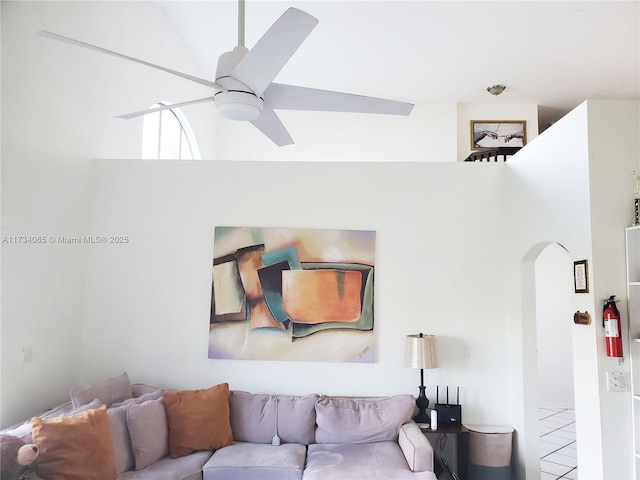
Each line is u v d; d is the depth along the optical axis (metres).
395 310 4.05
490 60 5.34
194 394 3.54
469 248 4.11
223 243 4.10
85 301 4.05
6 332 3.02
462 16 4.51
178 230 4.12
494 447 3.72
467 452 3.75
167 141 5.35
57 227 3.55
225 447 3.46
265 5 4.46
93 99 3.83
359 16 4.55
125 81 4.27
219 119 6.72
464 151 6.53
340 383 3.99
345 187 4.16
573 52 5.10
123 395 3.54
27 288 3.22
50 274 3.50
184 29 5.12
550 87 5.98
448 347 4.02
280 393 4.00
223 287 4.06
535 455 3.73
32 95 3.13
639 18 4.44
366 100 2.59
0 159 2.88
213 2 4.55
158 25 4.75
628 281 2.84
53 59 3.32
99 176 4.09
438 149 6.49
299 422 3.65
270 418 3.66
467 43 5.00
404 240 4.11
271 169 4.18
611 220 2.91
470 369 4.01
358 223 4.13
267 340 4.01
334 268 4.06
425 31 4.80
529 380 3.81
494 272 4.09
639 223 2.86
